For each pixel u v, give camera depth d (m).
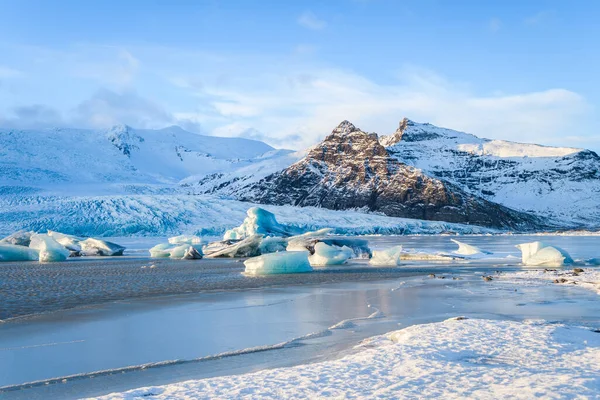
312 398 7.58
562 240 87.56
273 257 30.28
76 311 16.53
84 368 10.02
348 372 8.84
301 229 71.38
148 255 55.53
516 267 33.47
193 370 9.84
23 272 33.03
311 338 12.34
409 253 44.66
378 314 15.44
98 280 27.14
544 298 18.42
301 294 20.38
